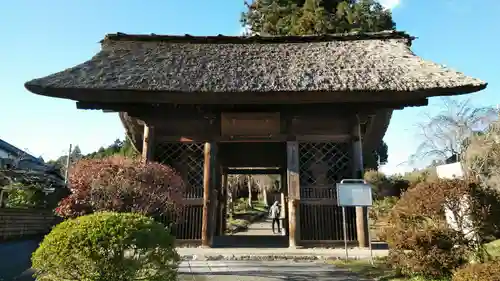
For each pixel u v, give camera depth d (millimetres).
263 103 9789
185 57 11289
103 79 9555
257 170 17656
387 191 15992
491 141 14031
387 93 9078
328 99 9367
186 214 9680
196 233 9539
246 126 10180
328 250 8766
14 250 9773
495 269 4625
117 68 10352
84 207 6883
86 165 7109
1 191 15016
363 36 12430
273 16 24641
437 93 9016
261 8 25891
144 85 9266
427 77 9344
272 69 10383
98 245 3971
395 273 6242
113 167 6941
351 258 7934
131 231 4109
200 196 9844
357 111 10039
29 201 14469
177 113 10336
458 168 8469
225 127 10188
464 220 5918
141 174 6922
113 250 4027
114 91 9180
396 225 6324
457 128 23094
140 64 10688
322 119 10258
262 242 10859
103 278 3973
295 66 10562
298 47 12180
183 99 9508
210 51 11836
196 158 10375
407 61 10523
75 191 6848
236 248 9156
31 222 12539
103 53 11430
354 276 6344
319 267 7117
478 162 12898
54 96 9367
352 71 10062
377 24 22641
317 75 9820
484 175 12172
